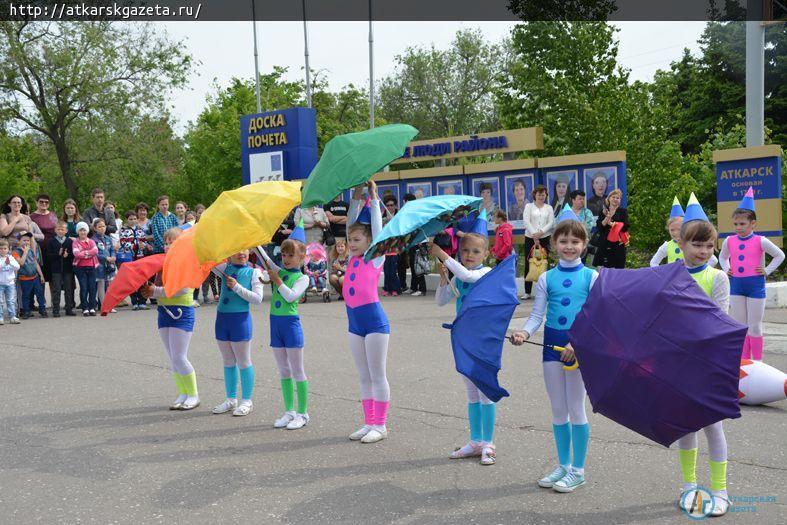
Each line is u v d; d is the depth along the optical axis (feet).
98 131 121.90
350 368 26.55
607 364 12.24
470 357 14.96
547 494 13.93
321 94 150.20
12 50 107.86
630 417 12.23
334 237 50.16
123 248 47.19
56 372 27.09
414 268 49.47
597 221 41.60
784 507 12.94
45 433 19.07
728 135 76.59
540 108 78.79
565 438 14.30
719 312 11.98
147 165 126.31
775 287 39.86
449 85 185.47
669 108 78.43
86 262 44.47
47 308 49.60
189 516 13.29
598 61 76.18
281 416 20.38
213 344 32.17
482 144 63.87
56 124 120.37
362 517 13.00
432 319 37.88
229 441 18.06
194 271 19.29
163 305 21.42
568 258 14.51
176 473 15.71
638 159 73.46
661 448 16.53
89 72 112.78
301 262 19.61
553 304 14.49
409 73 188.85
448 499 13.78
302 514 13.21
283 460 16.44
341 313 41.78
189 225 24.20
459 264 16.34
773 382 19.71
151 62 118.01
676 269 12.37
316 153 61.46
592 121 73.05
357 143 17.13
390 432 18.47
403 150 17.29
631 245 73.05
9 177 135.54
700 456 15.88
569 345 13.60
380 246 15.71
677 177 74.28
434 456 16.48
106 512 13.57
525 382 23.26
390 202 50.49
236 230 17.78
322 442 17.81
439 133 186.80
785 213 56.18
